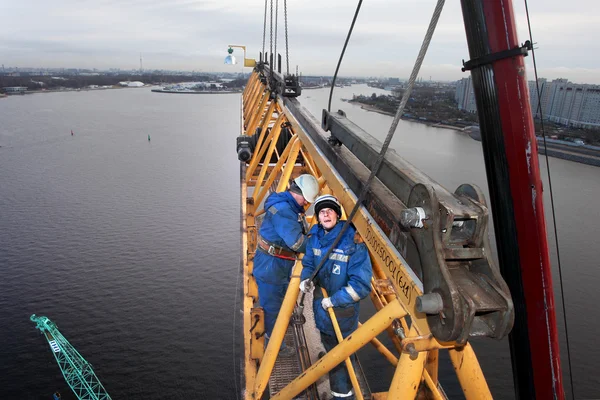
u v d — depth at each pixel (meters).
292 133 8.66
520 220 2.31
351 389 4.00
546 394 2.45
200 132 110.88
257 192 8.42
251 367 4.95
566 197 50.34
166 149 88.69
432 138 82.69
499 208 2.38
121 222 48.50
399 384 2.43
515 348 2.53
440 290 1.95
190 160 79.56
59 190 59.00
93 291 35.16
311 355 4.86
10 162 72.88
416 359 2.40
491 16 2.12
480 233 2.09
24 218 48.78
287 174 6.15
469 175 55.84
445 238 2.04
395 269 2.46
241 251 7.20
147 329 30.72
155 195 58.28
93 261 39.69
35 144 88.56
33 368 27.25
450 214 2.00
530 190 2.24
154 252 41.72
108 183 63.06
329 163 4.28
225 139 102.06
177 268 38.88
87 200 55.47
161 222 48.94
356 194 3.25
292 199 4.22
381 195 2.81
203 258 40.81
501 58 2.13
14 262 38.97
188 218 50.34
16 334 30.14
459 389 23.89
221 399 24.92
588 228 41.66
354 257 3.31
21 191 57.97
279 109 9.66
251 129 13.59
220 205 55.09
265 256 4.73
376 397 4.12
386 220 2.64
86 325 31.14
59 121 122.88
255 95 18.44
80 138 97.25
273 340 4.13
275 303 4.89
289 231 4.09
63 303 33.53
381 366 23.44
